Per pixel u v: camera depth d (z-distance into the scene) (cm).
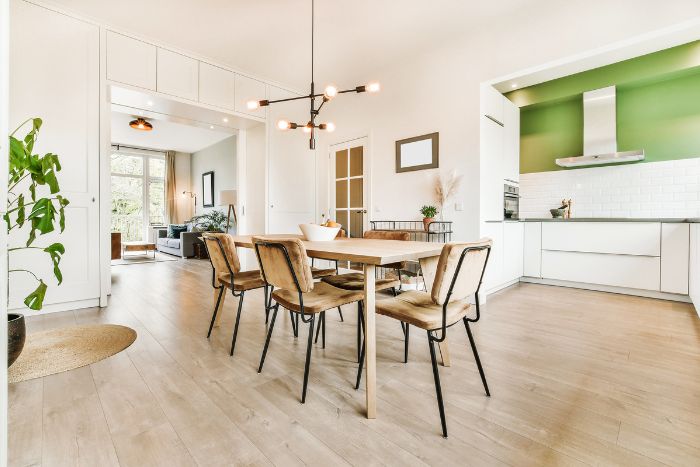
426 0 287
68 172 298
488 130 349
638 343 217
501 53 317
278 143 470
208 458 115
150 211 946
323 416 140
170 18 314
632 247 340
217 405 148
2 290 73
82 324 260
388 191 412
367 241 226
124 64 332
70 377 174
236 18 314
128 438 125
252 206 484
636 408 143
